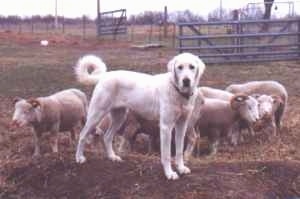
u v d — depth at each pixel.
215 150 10.78
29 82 18.23
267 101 11.62
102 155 9.39
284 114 13.11
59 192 8.33
